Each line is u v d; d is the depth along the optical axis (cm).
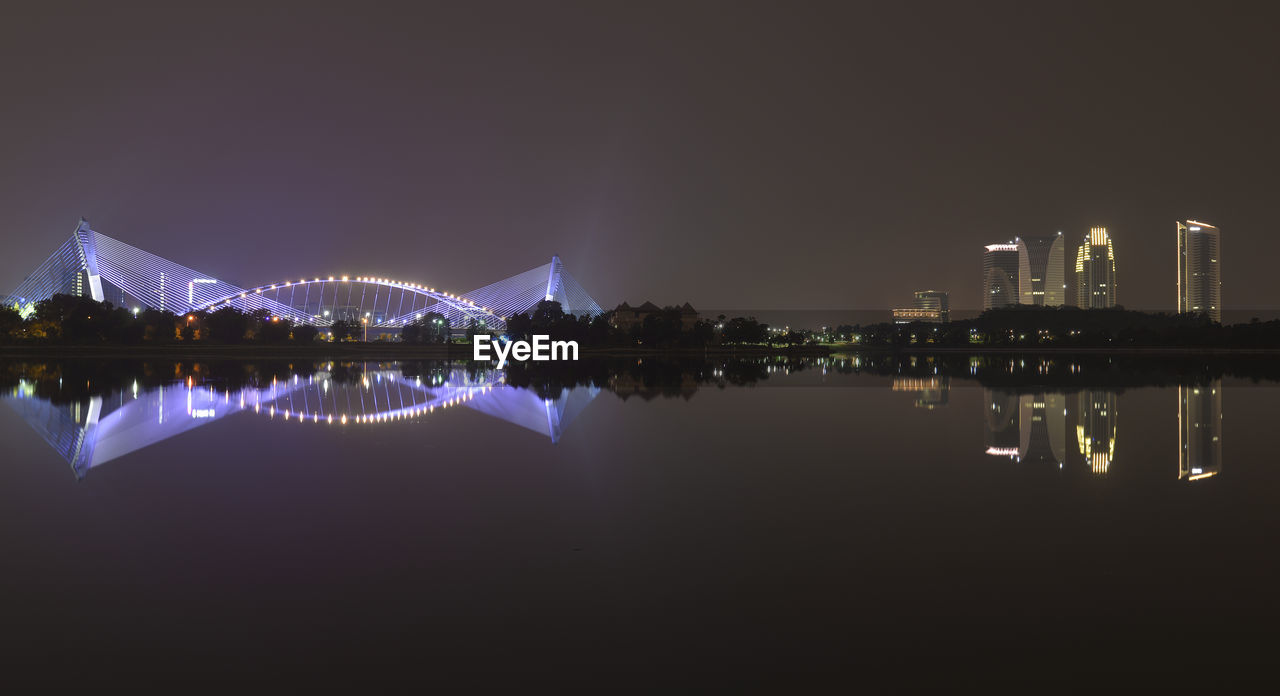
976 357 14862
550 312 16662
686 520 1516
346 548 1323
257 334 15200
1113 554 1282
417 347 15188
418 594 1093
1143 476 2005
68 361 10381
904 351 19500
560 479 1950
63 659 890
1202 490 1817
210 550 1312
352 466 2159
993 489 1823
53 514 1581
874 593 1095
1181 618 1004
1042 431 2964
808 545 1336
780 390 5272
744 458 2289
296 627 978
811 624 985
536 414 3625
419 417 3484
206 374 7350
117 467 2152
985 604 1053
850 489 1820
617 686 823
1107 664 875
